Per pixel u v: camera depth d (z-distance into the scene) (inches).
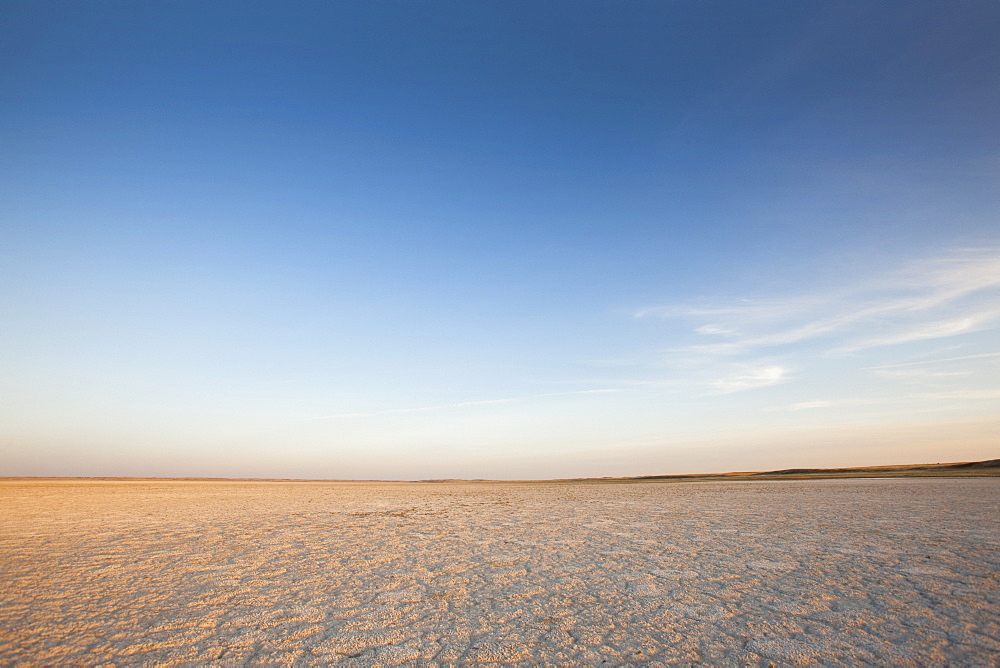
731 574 360.5
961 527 538.9
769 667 210.1
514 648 234.1
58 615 282.7
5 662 220.8
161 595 321.4
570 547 479.5
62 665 218.7
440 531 598.2
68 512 800.9
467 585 342.6
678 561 407.5
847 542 470.3
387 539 537.6
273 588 337.7
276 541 525.7
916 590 309.1
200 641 244.8
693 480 2664.9
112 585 346.0
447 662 219.8
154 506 927.0
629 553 444.8
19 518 716.0
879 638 237.8
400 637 249.0
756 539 502.6
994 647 225.6
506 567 395.5
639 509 847.1
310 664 219.0
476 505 992.2
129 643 242.5
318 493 1502.2
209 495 1314.0
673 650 228.8
